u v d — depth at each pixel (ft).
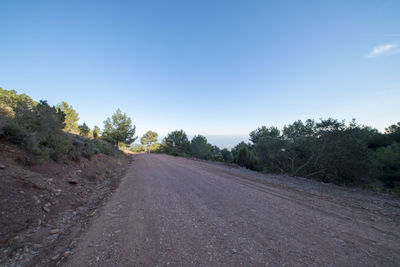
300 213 13.05
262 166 48.24
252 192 19.30
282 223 11.23
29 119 21.66
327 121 34.50
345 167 30.37
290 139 42.50
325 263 7.15
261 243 8.77
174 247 8.39
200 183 23.90
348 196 18.90
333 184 30.32
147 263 7.14
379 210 14.19
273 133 84.48
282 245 8.57
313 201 16.30
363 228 10.65
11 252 7.88
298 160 39.37
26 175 14.83
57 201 14.30
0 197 10.86
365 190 24.88
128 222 11.40
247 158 61.57
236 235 9.61
